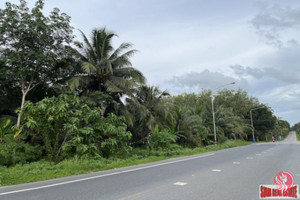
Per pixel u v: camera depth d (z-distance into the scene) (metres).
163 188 6.68
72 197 5.88
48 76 16.25
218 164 12.03
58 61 16.17
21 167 10.66
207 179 7.96
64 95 13.63
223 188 6.60
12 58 13.89
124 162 13.02
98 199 5.66
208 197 5.68
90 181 7.96
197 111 34.09
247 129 53.34
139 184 7.31
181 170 10.16
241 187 6.71
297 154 16.75
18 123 14.67
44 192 6.47
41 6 15.27
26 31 14.24
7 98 16.83
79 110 13.55
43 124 12.93
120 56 18.84
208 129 32.88
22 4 14.77
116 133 14.70
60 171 9.89
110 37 18.98
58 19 15.92
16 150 13.51
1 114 17.06
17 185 7.57
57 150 13.52
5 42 14.44
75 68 17.98
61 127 13.53
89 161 11.57
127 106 21.27
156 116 23.08
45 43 15.16
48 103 12.80
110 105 19.28
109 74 18.55
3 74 14.59
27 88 15.97
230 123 37.44
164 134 20.28
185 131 27.11
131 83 18.06
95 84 19.08
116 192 6.30
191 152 20.55
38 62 14.83
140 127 22.33
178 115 27.52
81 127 13.85
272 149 23.31
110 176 8.97
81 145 12.69
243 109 60.03
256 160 13.45
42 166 10.98
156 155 17.73
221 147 27.56
